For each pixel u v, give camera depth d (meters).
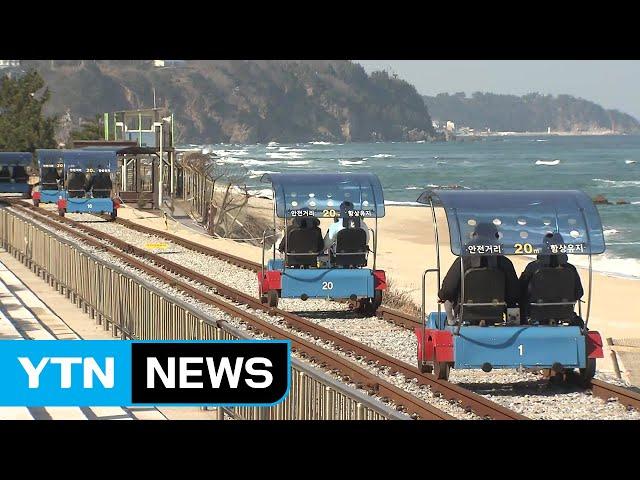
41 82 126.56
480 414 17.38
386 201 144.00
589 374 19.23
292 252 27.70
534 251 18.78
